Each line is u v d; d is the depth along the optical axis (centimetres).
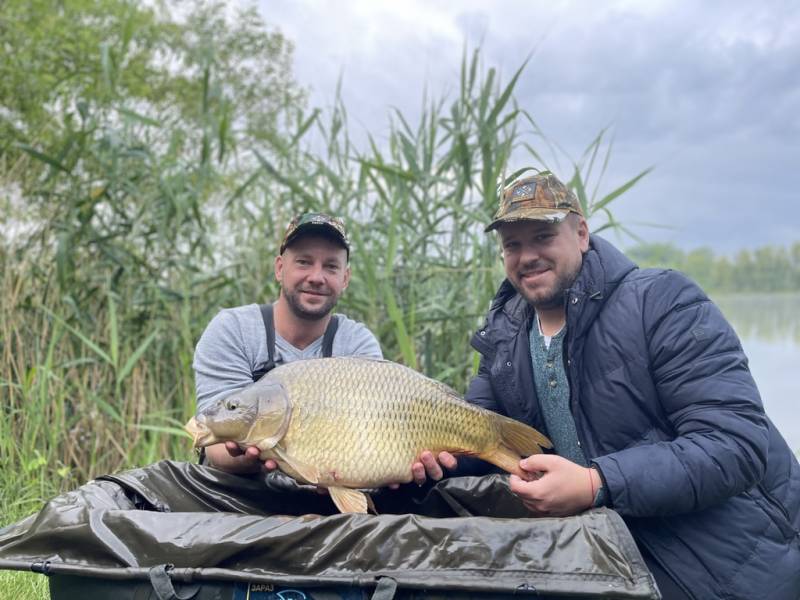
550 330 214
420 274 411
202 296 446
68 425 391
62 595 161
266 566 157
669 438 195
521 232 206
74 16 723
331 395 192
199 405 248
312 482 190
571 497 174
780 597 182
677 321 191
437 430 195
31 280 438
